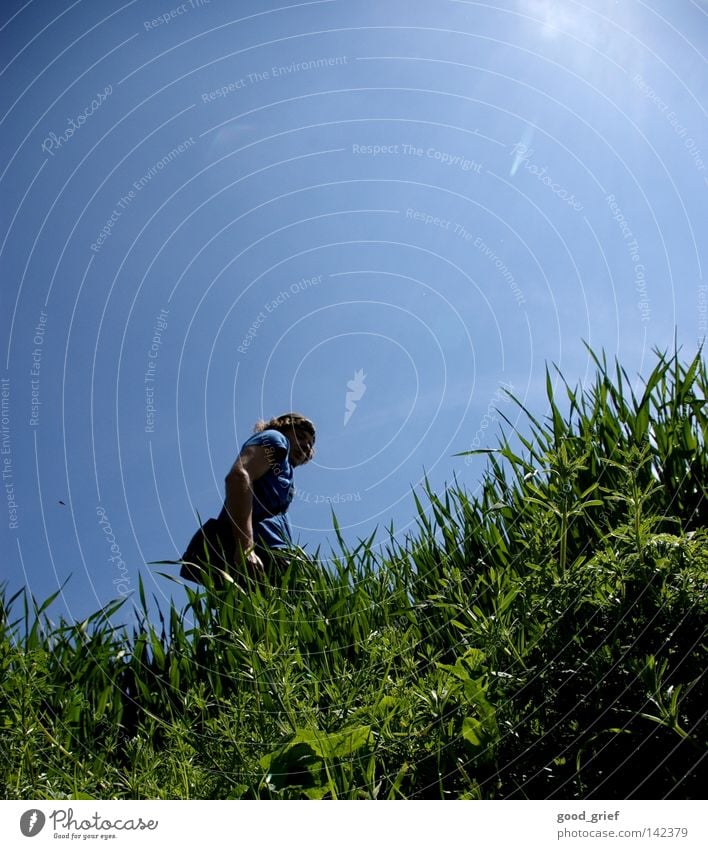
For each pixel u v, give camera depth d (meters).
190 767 1.73
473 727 1.56
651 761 1.45
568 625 1.63
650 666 1.39
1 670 2.07
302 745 1.63
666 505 2.16
